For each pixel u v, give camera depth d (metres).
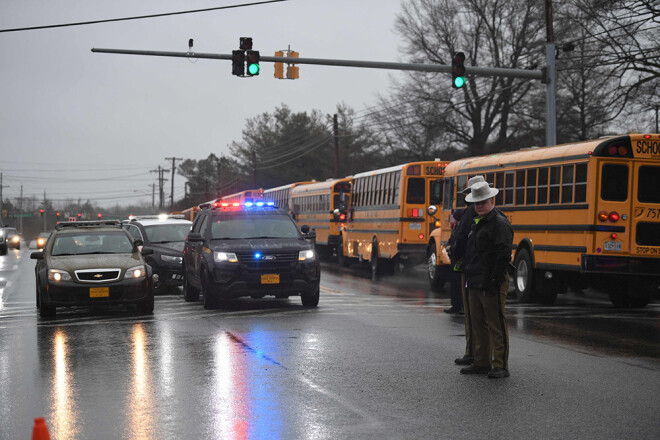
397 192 40.97
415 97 82.62
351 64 36.12
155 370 14.88
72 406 12.05
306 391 12.89
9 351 17.41
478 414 11.27
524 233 27.77
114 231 26.41
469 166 32.03
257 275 24.84
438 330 20.00
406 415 11.23
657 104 50.53
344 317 22.89
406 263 41.62
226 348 17.36
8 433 10.56
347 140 127.56
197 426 10.74
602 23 50.72
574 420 10.88
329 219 55.84
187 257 28.45
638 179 24.11
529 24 76.56
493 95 78.75
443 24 79.69
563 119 72.62
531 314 23.66
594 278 25.00
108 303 23.58
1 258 67.81
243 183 153.12
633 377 13.91
